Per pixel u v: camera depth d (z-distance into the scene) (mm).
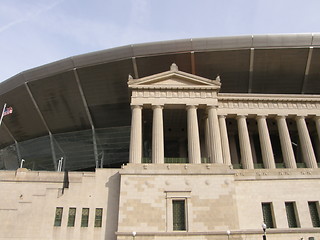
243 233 28391
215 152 33406
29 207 29547
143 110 39375
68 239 28484
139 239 27172
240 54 44125
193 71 46844
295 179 32688
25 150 57656
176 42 43781
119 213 28484
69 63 46562
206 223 28344
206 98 36469
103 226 29234
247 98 41500
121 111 51938
